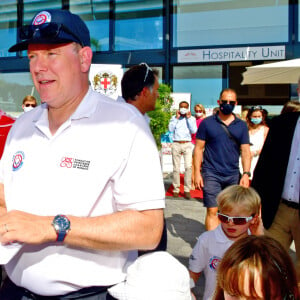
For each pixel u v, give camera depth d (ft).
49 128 5.26
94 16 38.78
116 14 38.37
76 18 5.13
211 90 36.78
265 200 10.07
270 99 35.68
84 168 4.87
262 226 9.90
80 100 5.16
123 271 5.34
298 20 34.37
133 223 4.66
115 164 4.84
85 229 4.49
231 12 35.70
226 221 8.39
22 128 5.63
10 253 4.60
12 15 40.50
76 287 4.99
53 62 4.95
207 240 8.75
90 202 4.85
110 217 4.66
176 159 25.72
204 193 14.44
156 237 4.88
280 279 4.20
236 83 36.22
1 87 40.81
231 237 8.54
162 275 4.98
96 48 39.06
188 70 37.06
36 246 4.99
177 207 23.21
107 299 5.16
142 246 4.78
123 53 38.32
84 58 5.24
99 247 4.60
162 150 31.58
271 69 27.30
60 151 5.01
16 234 4.26
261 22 35.22
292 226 9.85
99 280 5.01
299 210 9.55
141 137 4.94
